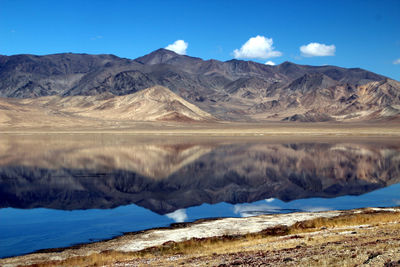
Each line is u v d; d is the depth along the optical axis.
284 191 52.16
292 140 142.00
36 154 94.56
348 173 67.06
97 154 95.31
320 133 188.25
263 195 49.47
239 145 120.50
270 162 81.25
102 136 171.00
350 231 24.05
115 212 40.34
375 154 93.88
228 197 48.34
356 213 33.69
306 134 182.50
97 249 26.61
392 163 78.62
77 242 29.28
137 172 68.75
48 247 28.09
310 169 71.81
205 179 61.97
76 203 45.06
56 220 36.78
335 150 103.75
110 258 23.77
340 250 17.12
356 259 15.10
